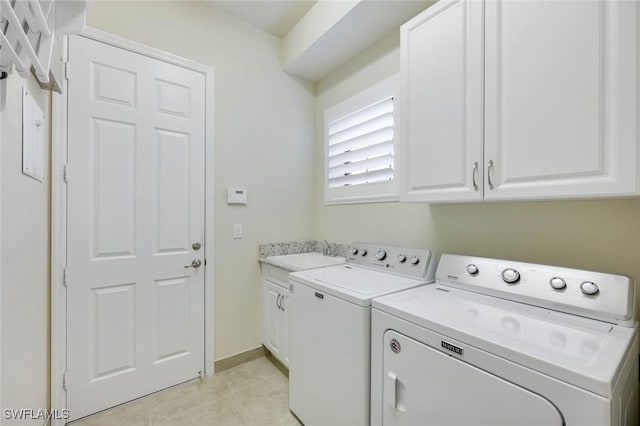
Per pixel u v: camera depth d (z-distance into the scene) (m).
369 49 2.22
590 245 1.19
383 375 1.15
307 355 1.56
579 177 0.96
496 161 1.16
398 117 1.96
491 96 1.18
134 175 1.83
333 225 2.56
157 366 1.92
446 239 1.71
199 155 2.11
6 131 0.88
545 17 1.03
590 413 0.66
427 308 1.10
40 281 1.36
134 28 1.84
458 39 1.29
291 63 2.46
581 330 0.90
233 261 2.28
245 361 2.32
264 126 2.46
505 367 0.80
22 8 0.63
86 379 1.67
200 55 2.12
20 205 1.04
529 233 1.36
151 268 1.90
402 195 1.55
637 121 0.85
